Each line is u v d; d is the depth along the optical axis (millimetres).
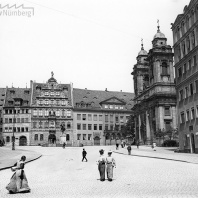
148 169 21203
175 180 15242
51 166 25203
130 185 13938
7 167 23109
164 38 77375
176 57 46781
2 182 15859
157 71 73938
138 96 88812
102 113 102062
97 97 108375
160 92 72000
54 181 15945
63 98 98375
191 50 39781
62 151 51625
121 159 32250
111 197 11125
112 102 104375
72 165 25969
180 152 43656
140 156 37500
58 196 11516
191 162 25844
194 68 39312
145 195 11375
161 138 68938
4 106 94375
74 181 15828
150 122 76125
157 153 42156
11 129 93562
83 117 99375
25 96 98938
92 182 15281
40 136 94062
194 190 12266
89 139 98438
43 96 97000
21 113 94438
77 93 106625
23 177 12727
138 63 92562
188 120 41562
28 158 33062
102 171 15742
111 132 100125
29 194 12039
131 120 97688
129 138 96250
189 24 41531
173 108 72125
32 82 101688
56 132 95375
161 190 12422
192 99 40000
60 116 97062
